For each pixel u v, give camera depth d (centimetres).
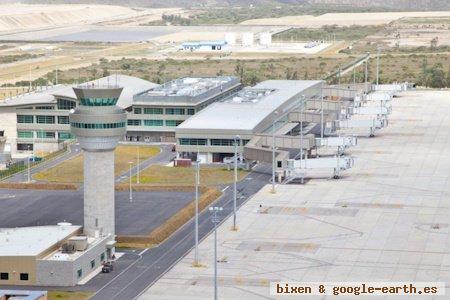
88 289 19550
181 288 19512
